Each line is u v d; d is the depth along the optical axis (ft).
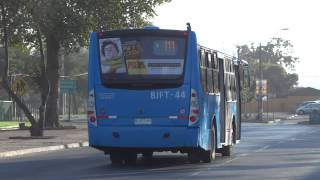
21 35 222.48
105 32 111.96
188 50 109.29
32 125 205.46
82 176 98.48
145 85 109.81
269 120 435.53
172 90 109.19
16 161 129.70
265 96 463.42
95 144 111.86
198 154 118.83
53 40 254.88
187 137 108.88
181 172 103.30
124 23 241.96
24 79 224.12
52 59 257.34
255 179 92.43
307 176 96.27
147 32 110.22
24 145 167.73
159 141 109.29
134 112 109.91
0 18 198.90
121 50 111.04
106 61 111.55
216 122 122.83
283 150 156.76
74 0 223.92
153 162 123.13
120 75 110.63
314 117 376.68
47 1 195.00
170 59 109.70
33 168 113.19
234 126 142.82
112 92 110.73
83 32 227.81
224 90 129.59
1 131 244.63
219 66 127.44
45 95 205.77
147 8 248.32
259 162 121.60
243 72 153.69
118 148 111.65
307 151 152.97
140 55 110.22
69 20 221.87
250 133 256.93
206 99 113.91
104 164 120.47
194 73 109.09
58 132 234.58
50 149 164.04
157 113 109.40
